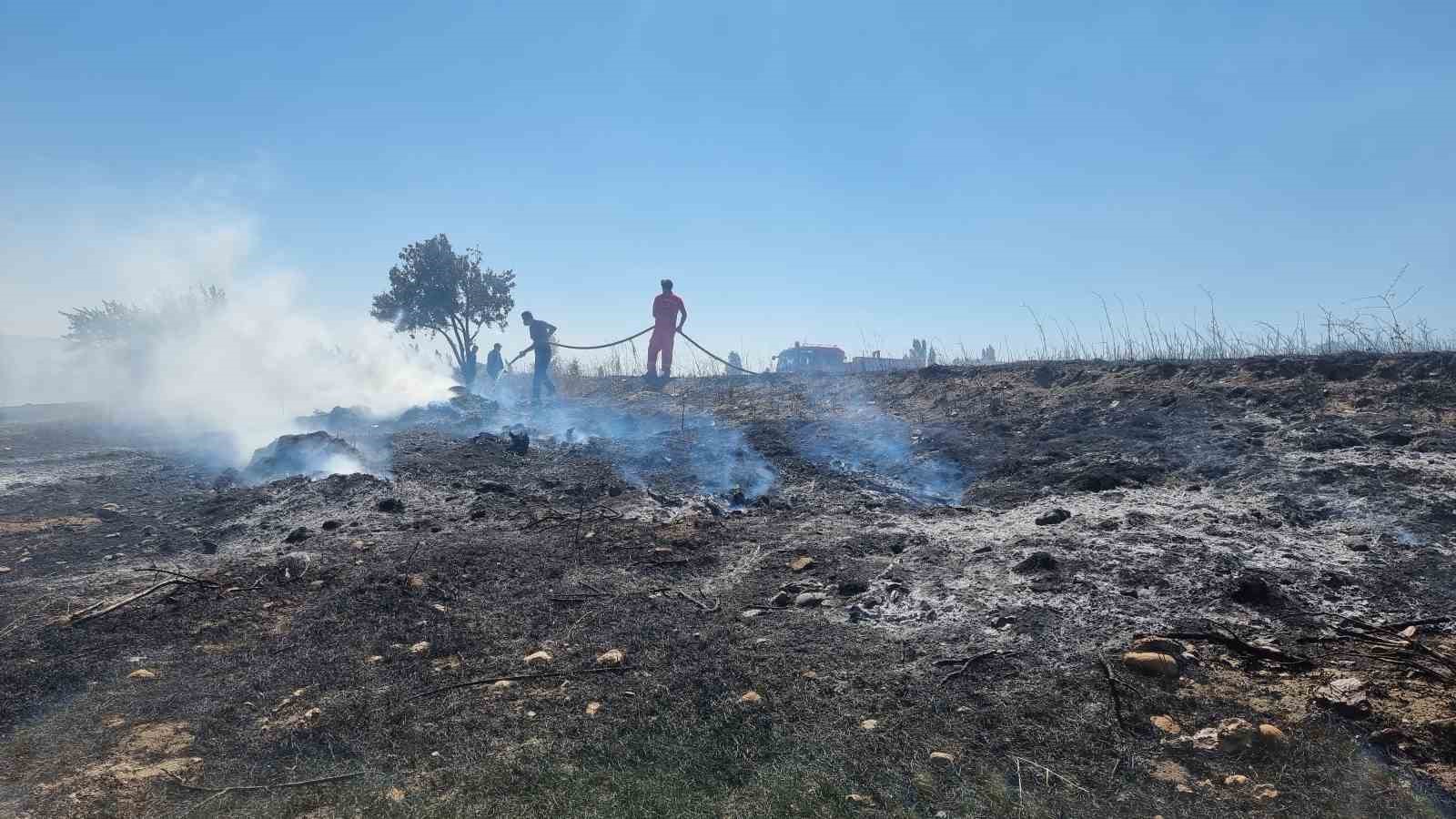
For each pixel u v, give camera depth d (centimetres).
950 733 358
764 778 333
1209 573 484
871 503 746
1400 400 745
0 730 390
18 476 1073
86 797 329
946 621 465
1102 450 772
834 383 1284
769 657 436
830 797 319
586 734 367
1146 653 398
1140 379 966
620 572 591
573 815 311
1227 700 374
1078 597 469
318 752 361
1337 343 970
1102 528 573
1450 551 497
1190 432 771
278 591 574
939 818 306
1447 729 336
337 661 455
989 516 673
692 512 748
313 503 812
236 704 410
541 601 537
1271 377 870
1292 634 427
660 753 352
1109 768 332
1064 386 1017
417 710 395
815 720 373
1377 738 338
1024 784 325
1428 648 406
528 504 798
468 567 603
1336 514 572
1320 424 730
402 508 786
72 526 794
